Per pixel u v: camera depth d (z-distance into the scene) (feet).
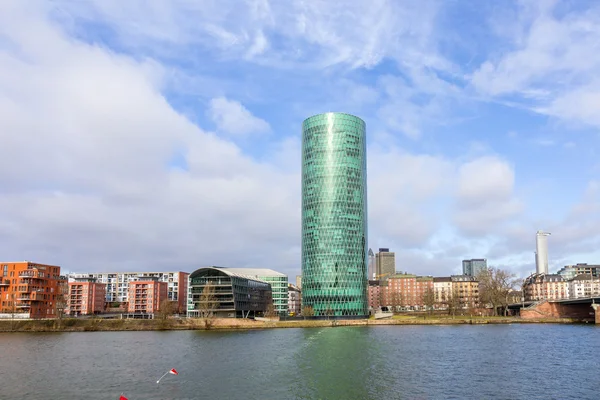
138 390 254.47
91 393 249.14
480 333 575.79
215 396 239.30
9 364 345.31
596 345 441.68
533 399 232.94
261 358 363.97
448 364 330.75
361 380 275.39
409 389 252.83
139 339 534.37
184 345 463.01
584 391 249.75
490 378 281.95
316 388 255.09
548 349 412.57
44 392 252.42
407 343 461.37
